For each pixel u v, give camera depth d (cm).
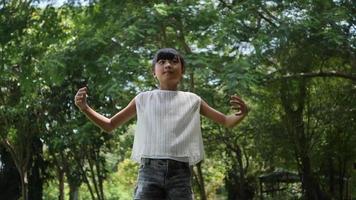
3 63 1207
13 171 2148
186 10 1009
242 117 339
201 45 1088
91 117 337
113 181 3052
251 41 1009
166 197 322
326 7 1084
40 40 1185
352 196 2322
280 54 1130
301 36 1048
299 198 2353
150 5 1095
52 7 1184
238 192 2528
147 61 1015
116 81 983
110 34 1033
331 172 2173
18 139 1881
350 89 1502
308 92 1616
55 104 1712
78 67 1065
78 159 1986
